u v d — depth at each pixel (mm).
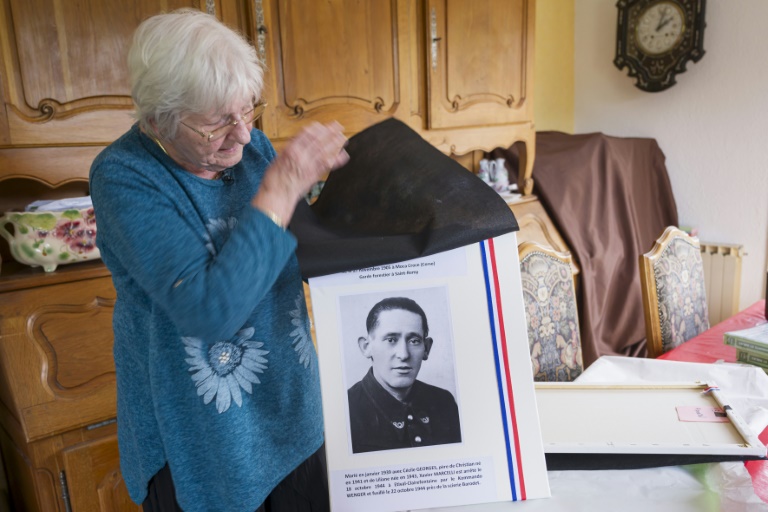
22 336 1435
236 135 828
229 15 1646
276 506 1032
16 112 1364
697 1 2898
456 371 880
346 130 1926
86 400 1524
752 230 3033
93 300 1529
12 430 1604
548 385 1160
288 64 1760
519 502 877
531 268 1621
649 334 1860
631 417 1044
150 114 800
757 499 867
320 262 842
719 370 1265
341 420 874
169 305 778
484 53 2260
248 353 945
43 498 1514
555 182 2689
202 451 947
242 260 765
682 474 935
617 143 2959
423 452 875
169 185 847
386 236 883
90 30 1439
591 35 3344
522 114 2471
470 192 886
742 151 2982
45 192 1739
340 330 874
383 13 1965
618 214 2889
